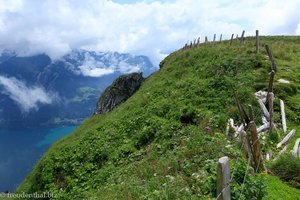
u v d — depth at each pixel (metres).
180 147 16.38
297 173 11.15
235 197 7.85
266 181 10.48
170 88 30.97
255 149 10.85
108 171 22.67
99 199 15.63
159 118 25.53
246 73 24.52
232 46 35.31
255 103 19.25
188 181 11.00
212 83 25.73
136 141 24.80
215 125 18.27
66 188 25.06
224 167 6.65
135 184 13.84
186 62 36.53
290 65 26.75
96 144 28.00
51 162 29.59
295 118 18.12
